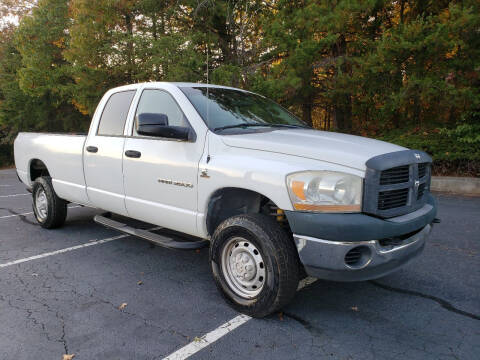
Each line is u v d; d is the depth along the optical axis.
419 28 9.11
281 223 3.32
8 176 17.53
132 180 4.20
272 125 4.00
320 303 3.44
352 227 2.70
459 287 3.76
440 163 10.14
